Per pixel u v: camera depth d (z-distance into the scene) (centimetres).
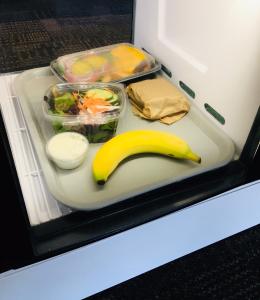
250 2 53
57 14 157
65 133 64
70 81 78
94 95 70
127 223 54
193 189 60
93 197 55
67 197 53
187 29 73
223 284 85
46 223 52
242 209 74
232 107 65
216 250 92
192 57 75
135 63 84
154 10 84
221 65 64
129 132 66
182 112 76
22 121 73
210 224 73
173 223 62
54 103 68
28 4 157
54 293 64
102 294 81
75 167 61
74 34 139
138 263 71
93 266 62
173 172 61
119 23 149
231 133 68
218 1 60
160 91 76
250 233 97
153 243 66
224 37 61
